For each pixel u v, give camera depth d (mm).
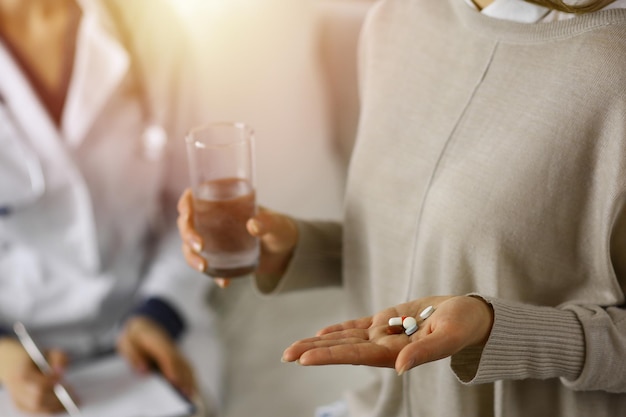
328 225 1159
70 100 1638
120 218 1700
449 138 980
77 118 1630
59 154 1612
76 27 1652
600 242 889
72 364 1620
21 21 1629
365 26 1128
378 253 1068
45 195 1622
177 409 1456
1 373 1510
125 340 1615
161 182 1785
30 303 1650
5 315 1653
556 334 860
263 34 2031
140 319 1639
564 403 942
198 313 1731
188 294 1722
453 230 946
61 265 1678
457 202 947
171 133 1780
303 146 2098
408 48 1058
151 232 1805
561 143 889
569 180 896
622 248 894
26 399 1468
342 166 2281
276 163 2070
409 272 1018
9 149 1590
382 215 1055
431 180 988
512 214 915
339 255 1167
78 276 1691
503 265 927
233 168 1051
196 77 1833
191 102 1801
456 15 1016
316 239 1137
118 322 1737
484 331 829
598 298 914
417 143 1018
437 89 1011
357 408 1141
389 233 1048
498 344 830
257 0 2018
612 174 866
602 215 879
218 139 1071
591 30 888
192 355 1656
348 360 785
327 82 2236
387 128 1059
